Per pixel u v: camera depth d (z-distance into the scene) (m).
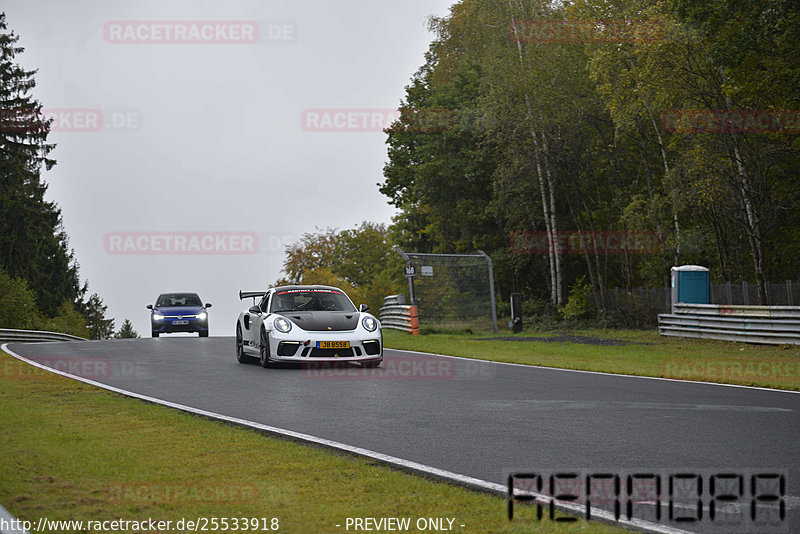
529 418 31.88
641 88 98.94
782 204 107.25
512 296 107.12
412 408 34.72
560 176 138.12
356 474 21.86
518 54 128.50
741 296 101.00
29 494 19.41
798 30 81.94
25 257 184.00
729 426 29.91
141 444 26.12
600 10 114.44
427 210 163.62
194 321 112.06
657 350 70.31
